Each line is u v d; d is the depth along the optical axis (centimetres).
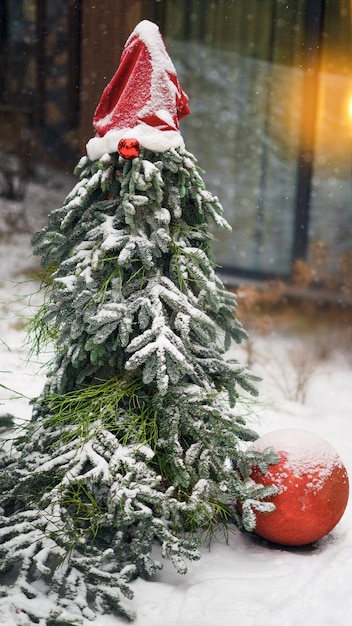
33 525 360
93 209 397
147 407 401
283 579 377
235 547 412
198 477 389
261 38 906
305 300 925
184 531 414
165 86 391
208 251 418
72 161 1247
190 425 391
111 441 380
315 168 927
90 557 355
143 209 391
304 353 816
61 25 1242
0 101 1330
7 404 579
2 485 389
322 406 696
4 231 1088
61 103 1272
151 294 386
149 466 405
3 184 1260
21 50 1314
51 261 419
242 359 788
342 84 902
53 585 340
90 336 392
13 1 1299
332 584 374
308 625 340
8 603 327
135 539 366
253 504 389
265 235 952
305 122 914
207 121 940
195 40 923
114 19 957
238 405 636
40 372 663
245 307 894
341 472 404
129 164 385
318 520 395
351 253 914
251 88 921
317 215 938
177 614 345
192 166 391
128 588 347
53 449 404
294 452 399
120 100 392
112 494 362
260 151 935
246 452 404
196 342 423
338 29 888
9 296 855
